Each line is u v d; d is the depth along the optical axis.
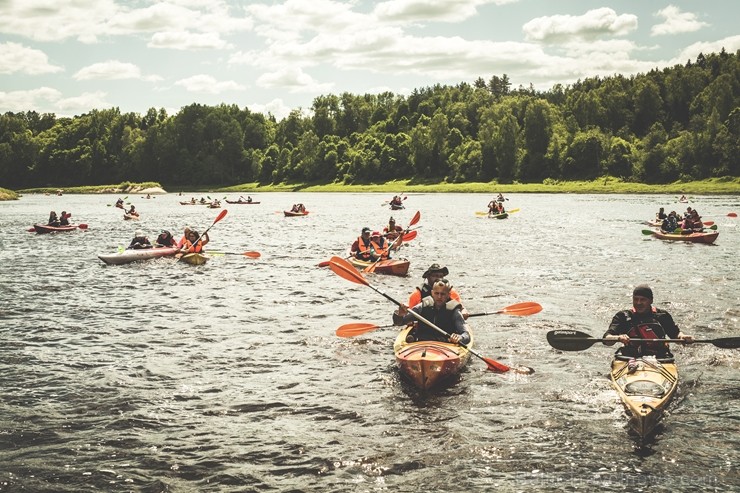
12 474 6.70
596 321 12.89
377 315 13.72
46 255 25.08
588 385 9.09
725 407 8.23
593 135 110.19
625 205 60.22
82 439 7.51
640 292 9.23
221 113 157.75
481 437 7.46
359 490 6.36
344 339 11.71
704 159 101.19
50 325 12.94
